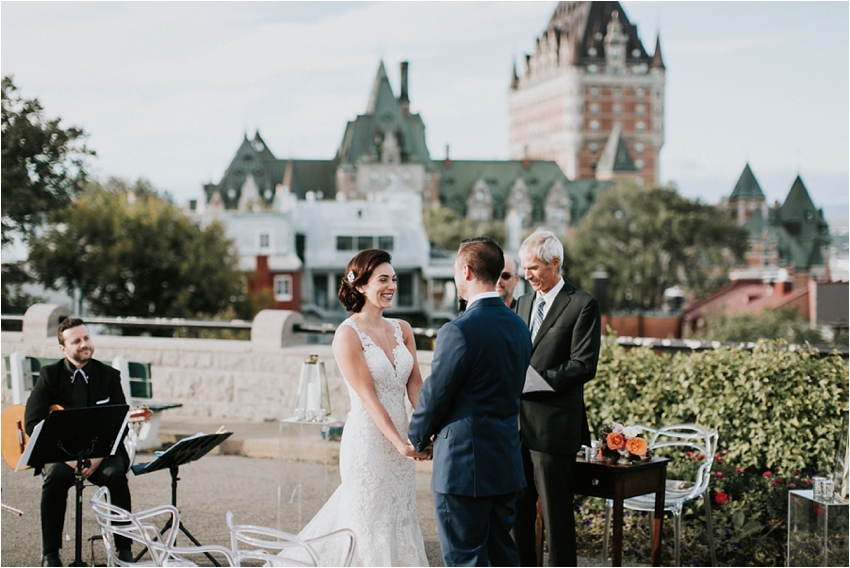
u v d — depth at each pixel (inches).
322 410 251.8
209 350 377.7
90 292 2113.7
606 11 6973.4
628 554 225.3
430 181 5940.0
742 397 240.2
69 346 223.1
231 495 278.7
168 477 302.2
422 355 311.7
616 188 4426.7
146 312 2154.3
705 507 209.2
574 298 182.9
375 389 173.9
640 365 252.1
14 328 550.3
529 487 188.2
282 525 247.4
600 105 6909.5
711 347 253.1
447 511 154.6
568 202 6122.1
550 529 179.6
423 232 3587.6
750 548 228.4
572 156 6904.5
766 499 233.9
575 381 176.9
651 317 2861.7
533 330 190.2
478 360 152.8
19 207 1080.8
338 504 181.9
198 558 221.3
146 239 2127.2
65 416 194.5
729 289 3002.0
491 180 6200.8
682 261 4220.0
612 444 181.8
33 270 1923.0
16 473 308.2
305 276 3481.8
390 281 175.8
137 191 4392.2
